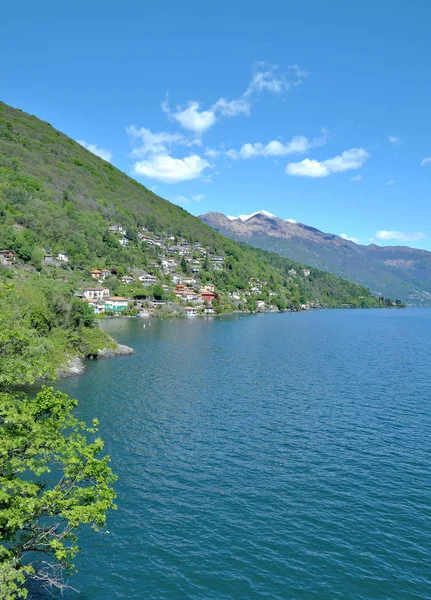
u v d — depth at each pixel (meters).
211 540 28.75
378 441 45.75
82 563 26.34
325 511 32.25
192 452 42.50
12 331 28.28
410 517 31.52
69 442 21.41
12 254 166.62
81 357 88.56
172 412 54.88
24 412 20.83
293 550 27.78
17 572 17.48
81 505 20.53
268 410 56.41
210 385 69.62
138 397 61.47
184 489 35.28
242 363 89.62
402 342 131.38
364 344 124.94
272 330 163.25
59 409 21.98
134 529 29.83
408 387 69.69
